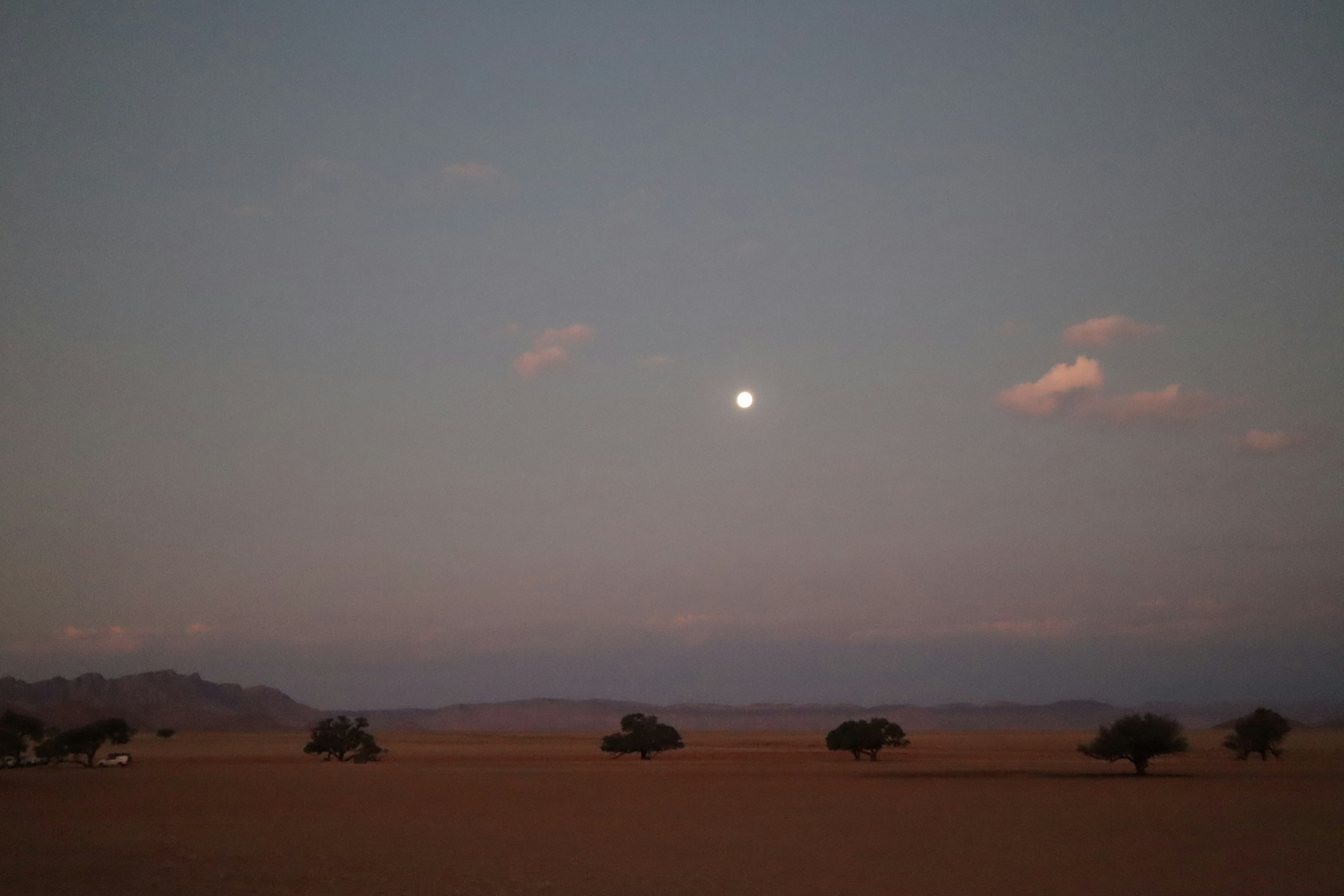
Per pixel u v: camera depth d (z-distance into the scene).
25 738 131.38
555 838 44.88
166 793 74.06
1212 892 30.67
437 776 99.12
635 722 154.75
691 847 41.62
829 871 35.00
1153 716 96.56
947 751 176.38
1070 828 48.31
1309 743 198.50
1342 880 32.91
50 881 32.78
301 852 40.03
